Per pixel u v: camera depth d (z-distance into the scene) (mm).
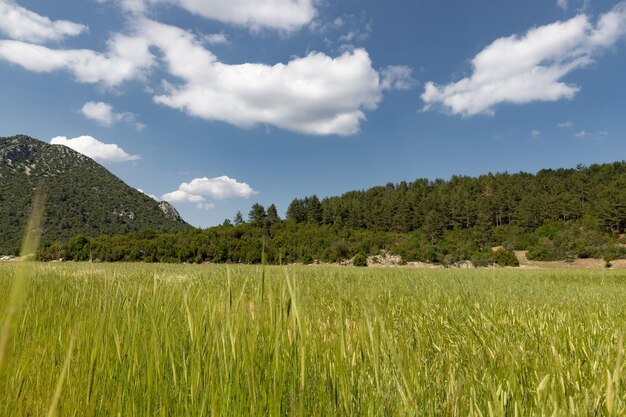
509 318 4426
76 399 1588
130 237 68312
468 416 1590
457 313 4750
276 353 1137
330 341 1847
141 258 60844
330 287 7957
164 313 1885
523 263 83688
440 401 1799
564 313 4672
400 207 141750
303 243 95938
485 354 2664
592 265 78125
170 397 1566
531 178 165625
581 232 98562
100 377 1651
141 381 1621
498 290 8258
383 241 109438
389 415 1483
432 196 147500
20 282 497
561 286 10805
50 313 2877
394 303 5926
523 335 3324
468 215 136000
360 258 76875
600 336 3236
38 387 1696
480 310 4668
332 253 89500
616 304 6312
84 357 1763
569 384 1970
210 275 9945
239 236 57469
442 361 2502
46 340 2287
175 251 59156
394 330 3303
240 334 1336
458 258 83438
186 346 1772
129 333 1863
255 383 1227
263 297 1282
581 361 2389
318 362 1621
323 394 1345
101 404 1503
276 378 1132
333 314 4152
